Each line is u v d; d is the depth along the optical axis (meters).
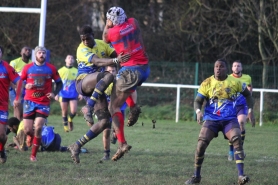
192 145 34.31
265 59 66.38
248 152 31.91
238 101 27.50
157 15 75.62
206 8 69.94
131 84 18.81
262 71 57.78
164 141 36.34
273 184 20.59
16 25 73.19
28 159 25.56
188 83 59.78
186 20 72.31
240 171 19.67
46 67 26.03
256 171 23.84
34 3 74.19
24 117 26.23
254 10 66.00
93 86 19.72
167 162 25.84
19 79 22.86
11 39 72.38
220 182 20.59
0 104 22.41
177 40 74.19
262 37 66.12
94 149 30.83
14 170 21.89
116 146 32.84
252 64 67.94
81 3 75.69
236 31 69.00
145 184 19.55
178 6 74.12
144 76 19.06
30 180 19.70
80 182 19.44
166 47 74.38
